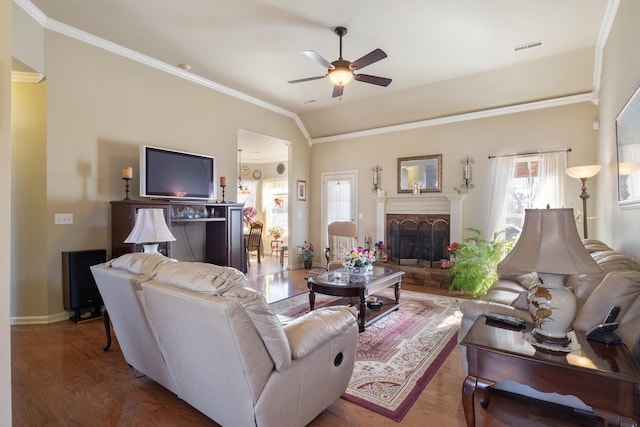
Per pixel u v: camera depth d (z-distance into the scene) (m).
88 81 3.79
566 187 4.66
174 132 4.66
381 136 6.38
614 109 3.07
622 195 2.66
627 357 1.40
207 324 1.44
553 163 4.73
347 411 1.98
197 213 4.71
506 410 2.01
